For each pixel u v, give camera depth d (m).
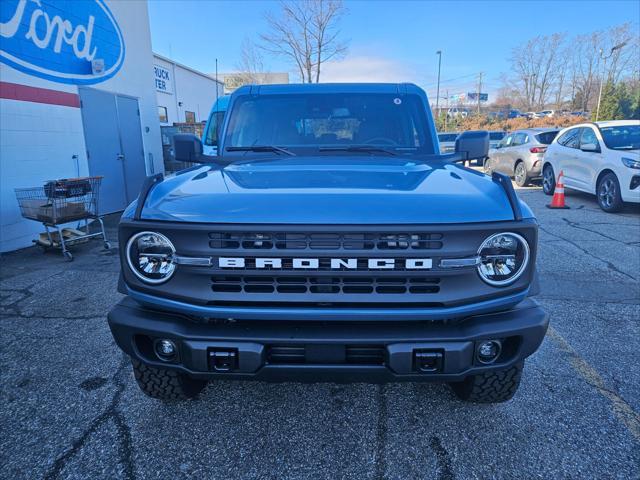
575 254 6.50
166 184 2.59
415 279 2.17
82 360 3.58
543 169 12.39
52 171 8.11
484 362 2.28
